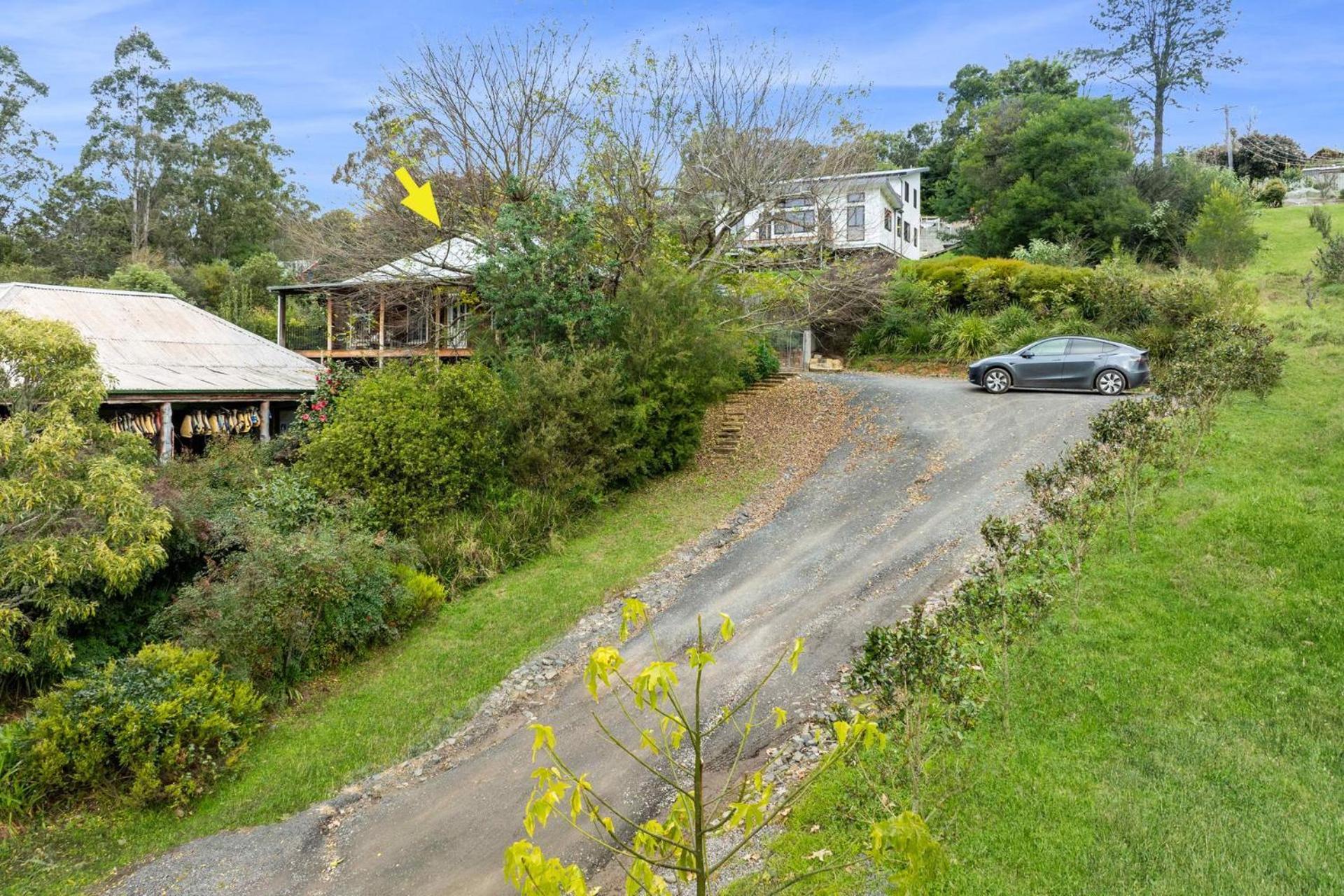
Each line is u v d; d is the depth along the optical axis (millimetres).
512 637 11406
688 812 3252
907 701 6035
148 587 11625
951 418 19094
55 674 10273
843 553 12758
